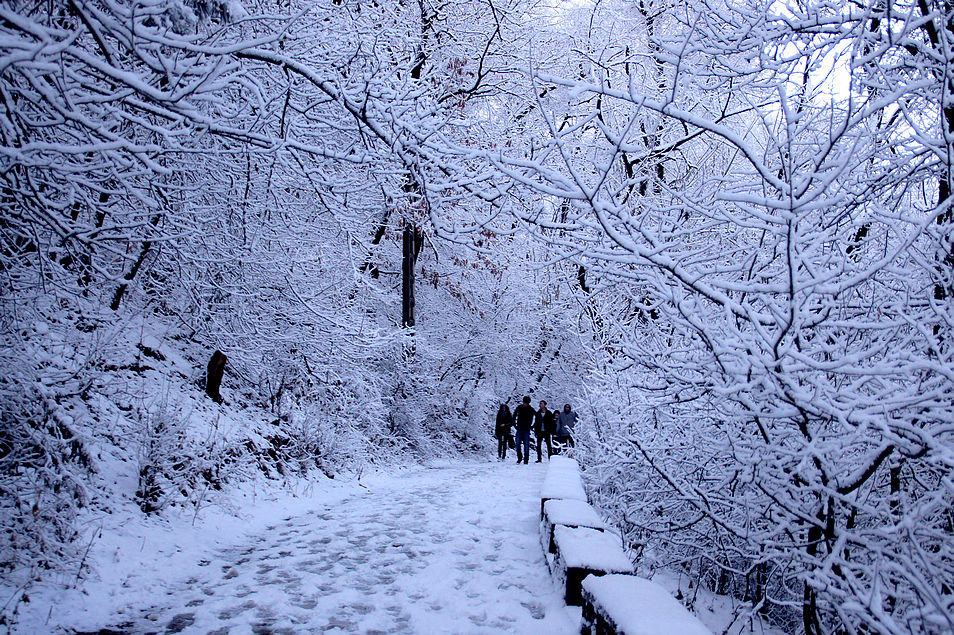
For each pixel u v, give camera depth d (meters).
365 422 14.65
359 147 5.49
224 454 8.35
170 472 6.87
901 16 4.54
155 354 9.87
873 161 5.00
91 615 4.30
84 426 6.70
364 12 7.10
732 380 4.23
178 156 6.10
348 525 7.70
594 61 7.57
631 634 3.03
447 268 19.55
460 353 21.16
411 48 8.27
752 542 4.73
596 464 8.70
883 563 3.58
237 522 7.33
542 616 4.61
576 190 4.48
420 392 18.05
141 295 9.78
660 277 4.45
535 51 14.98
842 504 4.14
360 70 5.84
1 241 4.90
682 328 4.70
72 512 4.91
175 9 3.91
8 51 3.02
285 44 5.82
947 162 3.95
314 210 8.33
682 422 5.54
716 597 6.06
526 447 18.23
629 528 6.38
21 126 4.20
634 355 4.96
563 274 8.34
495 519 8.20
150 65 3.79
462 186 5.09
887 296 4.42
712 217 4.51
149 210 5.24
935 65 4.47
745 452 4.49
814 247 4.22
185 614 4.48
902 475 4.62
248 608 4.62
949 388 3.78
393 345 16.41
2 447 5.02
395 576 5.52
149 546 5.74
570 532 5.43
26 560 4.46
